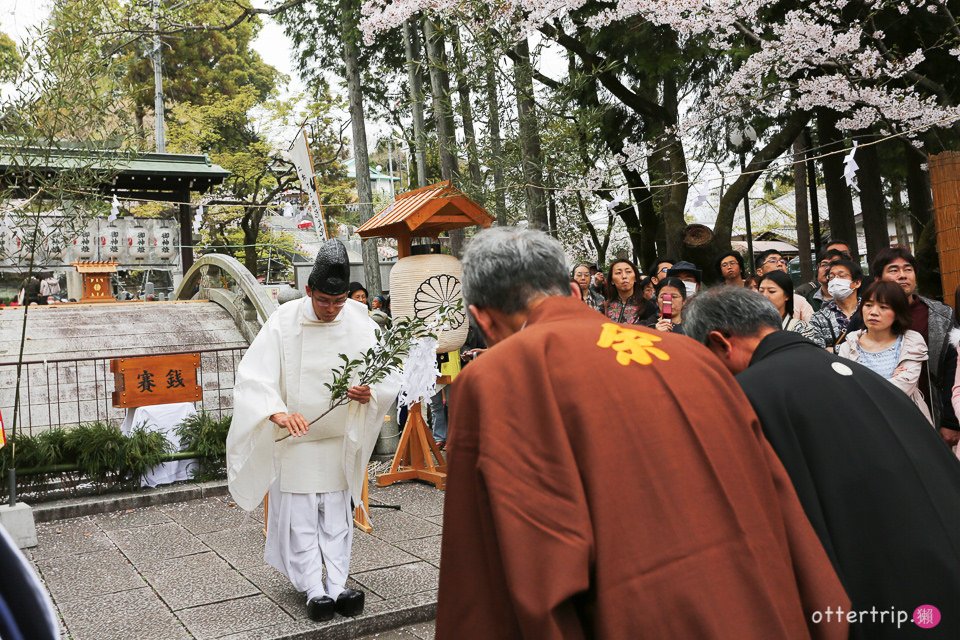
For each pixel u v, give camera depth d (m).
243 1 23.05
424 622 4.28
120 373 7.01
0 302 16.55
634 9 8.91
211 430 7.20
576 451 1.61
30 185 5.90
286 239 24.84
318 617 4.07
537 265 1.96
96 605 4.32
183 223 18.45
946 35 10.41
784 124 13.77
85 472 6.77
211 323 11.27
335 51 14.54
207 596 4.45
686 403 1.71
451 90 9.38
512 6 8.36
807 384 2.28
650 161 12.05
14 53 5.48
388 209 7.39
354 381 4.36
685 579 1.53
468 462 1.68
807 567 1.75
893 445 2.20
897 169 15.85
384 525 5.88
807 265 17.75
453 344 7.02
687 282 6.75
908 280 5.05
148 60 23.41
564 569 1.48
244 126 23.61
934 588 2.05
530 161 8.99
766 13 11.16
